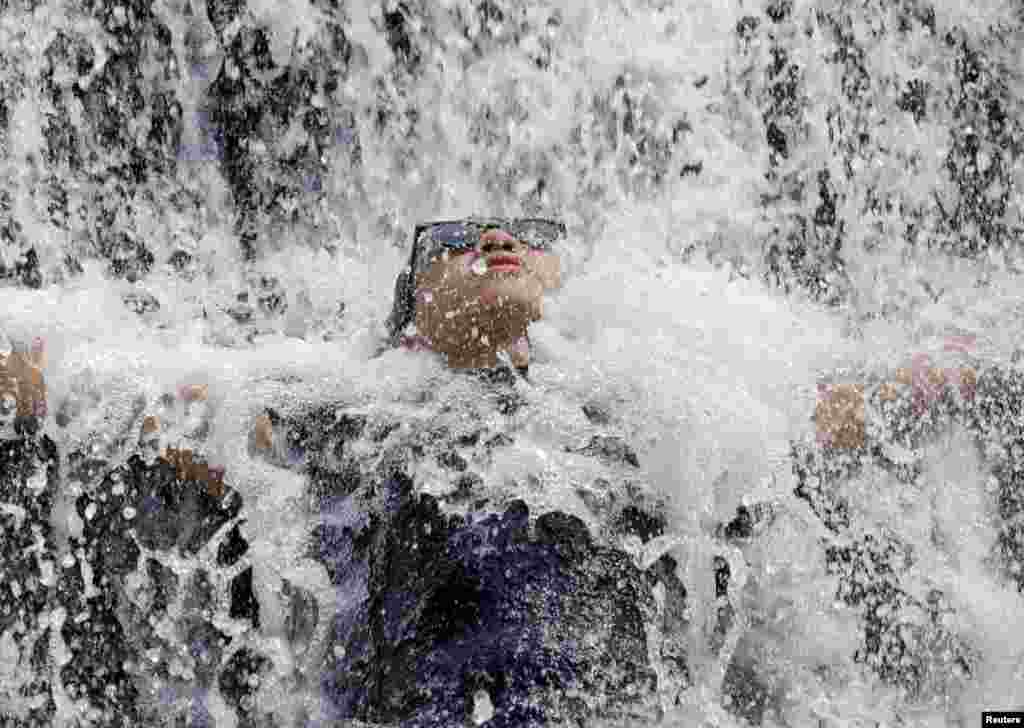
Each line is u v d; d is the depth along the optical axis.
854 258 15.55
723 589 9.11
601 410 9.02
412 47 14.97
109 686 9.40
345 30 14.84
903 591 9.69
